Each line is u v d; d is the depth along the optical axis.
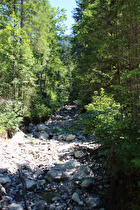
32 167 5.90
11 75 10.91
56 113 20.88
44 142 9.31
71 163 5.77
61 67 22.48
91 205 3.82
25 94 11.93
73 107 26.66
